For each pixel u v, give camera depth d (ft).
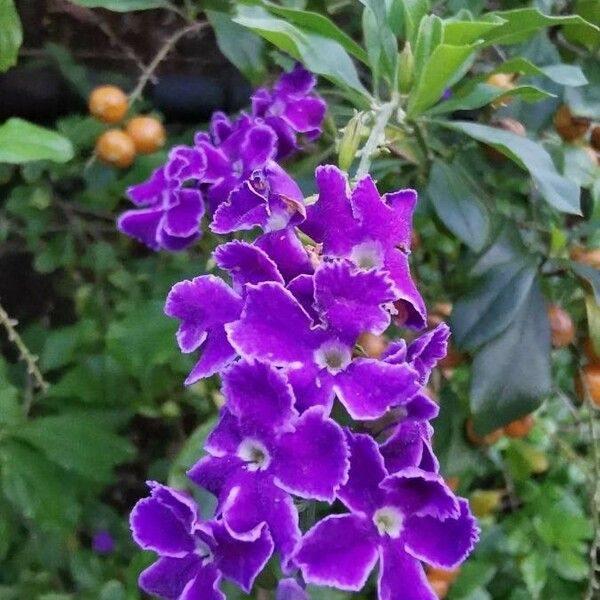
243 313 0.35
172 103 0.85
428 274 0.69
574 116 0.66
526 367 0.57
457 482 0.72
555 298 0.64
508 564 0.81
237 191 0.41
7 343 0.95
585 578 0.78
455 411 0.64
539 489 0.81
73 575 0.79
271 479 0.34
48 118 0.85
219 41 0.69
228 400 0.34
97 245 0.86
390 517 0.35
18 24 0.65
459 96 0.55
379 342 0.50
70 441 0.72
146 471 0.96
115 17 0.88
